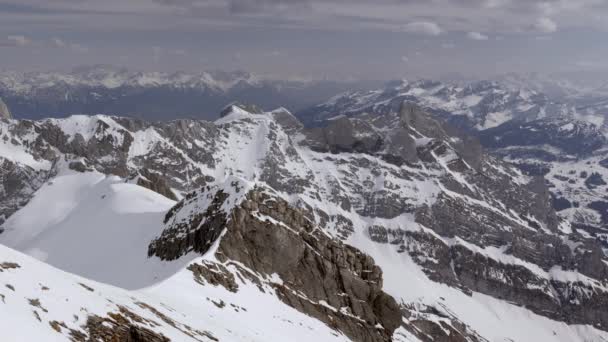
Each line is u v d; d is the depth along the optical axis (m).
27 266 64.94
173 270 144.12
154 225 188.50
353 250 173.25
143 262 160.62
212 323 92.75
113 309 65.44
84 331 56.59
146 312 74.12
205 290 115.88
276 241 151.25
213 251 137.00
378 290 167.00
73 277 74.12
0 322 47.91
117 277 157.75
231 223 147.50
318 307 146.75
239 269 137.00
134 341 62.09
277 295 139.12
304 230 162.88
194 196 176.38
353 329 149.38
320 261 157.88
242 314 113.88
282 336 112.94
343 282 159.12
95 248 194.12
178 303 98.88
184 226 161.75
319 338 124.81
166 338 65.88
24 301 54.66
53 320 54.50
